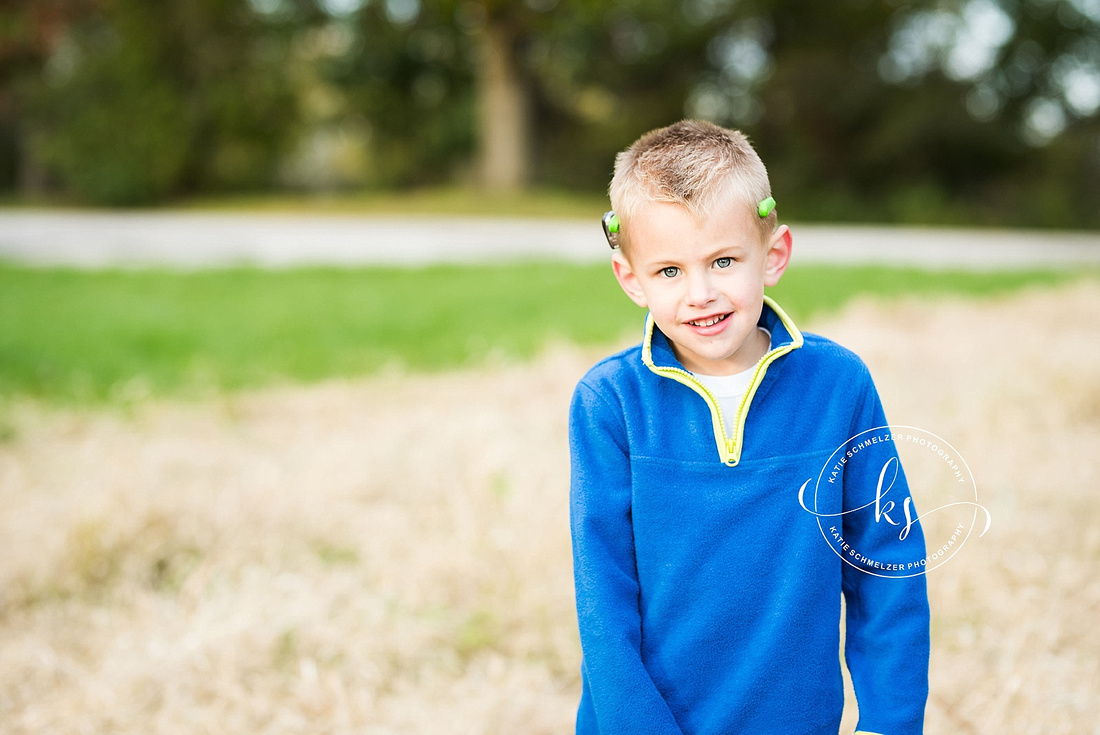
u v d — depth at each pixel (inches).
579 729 58.3
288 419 177.3
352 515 128.3
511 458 140.6
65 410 181.0
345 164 1339.8
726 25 1005.2
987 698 86.8
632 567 53.7
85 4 873.5
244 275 380.8
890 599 53.6
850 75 948.6
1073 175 976.9
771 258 53.8
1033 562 108.6
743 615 51.8
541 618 102.8
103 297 317.7
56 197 984.9
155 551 118.3
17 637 103.0
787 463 51.8
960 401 160.9
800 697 51.5
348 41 950.4
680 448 52.2
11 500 133.6
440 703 91.6
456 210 778.8
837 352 54.4
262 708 89.2
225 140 944.3
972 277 358.0
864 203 968.9
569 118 1120.2
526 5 808.3
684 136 51.4
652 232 50.2
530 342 236.7
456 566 112.0
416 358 227.6
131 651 98.0
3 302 302.2
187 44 908.6
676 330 51.6
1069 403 159.5
